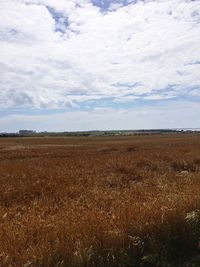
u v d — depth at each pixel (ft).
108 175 63.31
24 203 41.81
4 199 44.09
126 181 58.03
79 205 34.81
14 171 68.85
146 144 196.54
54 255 19.57
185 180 51.90
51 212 33.27
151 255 21.70
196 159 88.99
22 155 124.26
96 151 142.51
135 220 25.00
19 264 18.75
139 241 22.00
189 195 33.45
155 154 103.19
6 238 22.48
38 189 49.47
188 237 24.79
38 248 20.07
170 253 23.40
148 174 65.51
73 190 47.83
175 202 30.09
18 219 29.99
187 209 28.32
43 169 71.82
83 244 20.83
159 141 239.71
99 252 20.72
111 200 37.55
